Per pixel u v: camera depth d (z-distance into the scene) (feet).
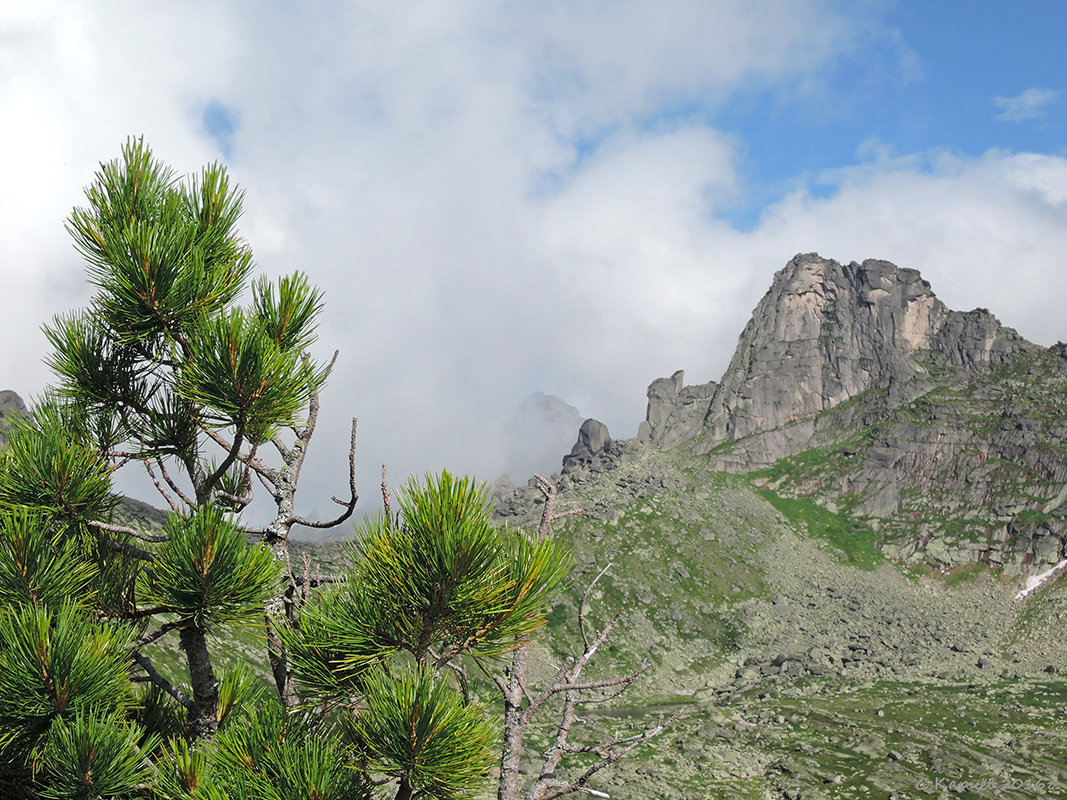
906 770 242.58
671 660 460.55
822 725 305.53
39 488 26.30
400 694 20.16
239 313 25.93
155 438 28.91
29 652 23.80
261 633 25.00
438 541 20.30
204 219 30.81
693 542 617.21
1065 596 543.80
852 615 545.85
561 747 23.52
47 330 28.43
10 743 24.35
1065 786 224.74
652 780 223.51
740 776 238.89
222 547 24.36
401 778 21.17
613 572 541.75
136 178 29.17
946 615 552.00
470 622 21.22
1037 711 329.11
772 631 511.40
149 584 25.62
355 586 22.24
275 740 23.07
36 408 28.71
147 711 28.94
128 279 26.50
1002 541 634.84
